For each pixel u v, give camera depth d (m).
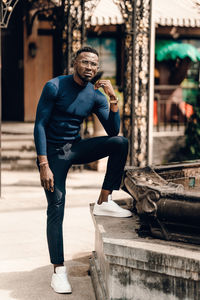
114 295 3.15
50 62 16.03
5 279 4.24
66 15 9.74
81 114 3.79
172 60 14.59
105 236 3.21
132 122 9.45
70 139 3.82
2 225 6.08
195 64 14.77
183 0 12.31
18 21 15.93
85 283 4.14
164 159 12.60
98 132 11.02
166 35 14.20
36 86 16.05
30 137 12.21
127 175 3.69
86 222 6.24
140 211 3.10
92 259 4.35
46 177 3.69
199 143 12.75
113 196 7.57
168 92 14.69
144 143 9.95
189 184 3.83
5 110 16.61
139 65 9.70
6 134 12.54
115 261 3.08
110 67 14.00
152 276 3.00
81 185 9.01
